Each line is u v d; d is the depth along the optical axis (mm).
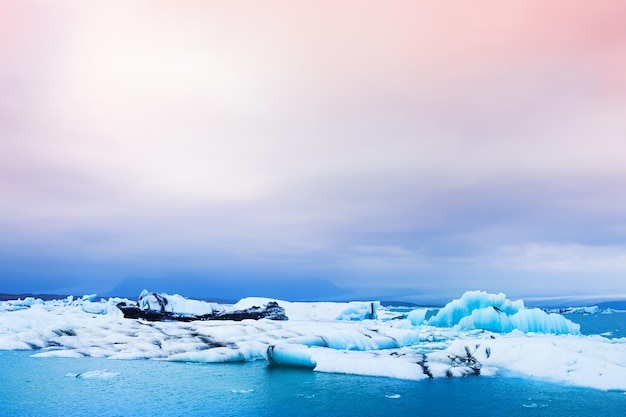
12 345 35438
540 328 47031
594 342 31797
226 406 21047
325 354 30094
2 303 80750
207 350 33156
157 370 29062
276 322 46125
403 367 27438
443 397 22625
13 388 23734
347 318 73688
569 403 21453
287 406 21109
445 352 30844
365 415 19906
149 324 44625
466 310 57438
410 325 58344
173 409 20406
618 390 23500
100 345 36062
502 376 26859
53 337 38219
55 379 25938
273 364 31234
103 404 20969
